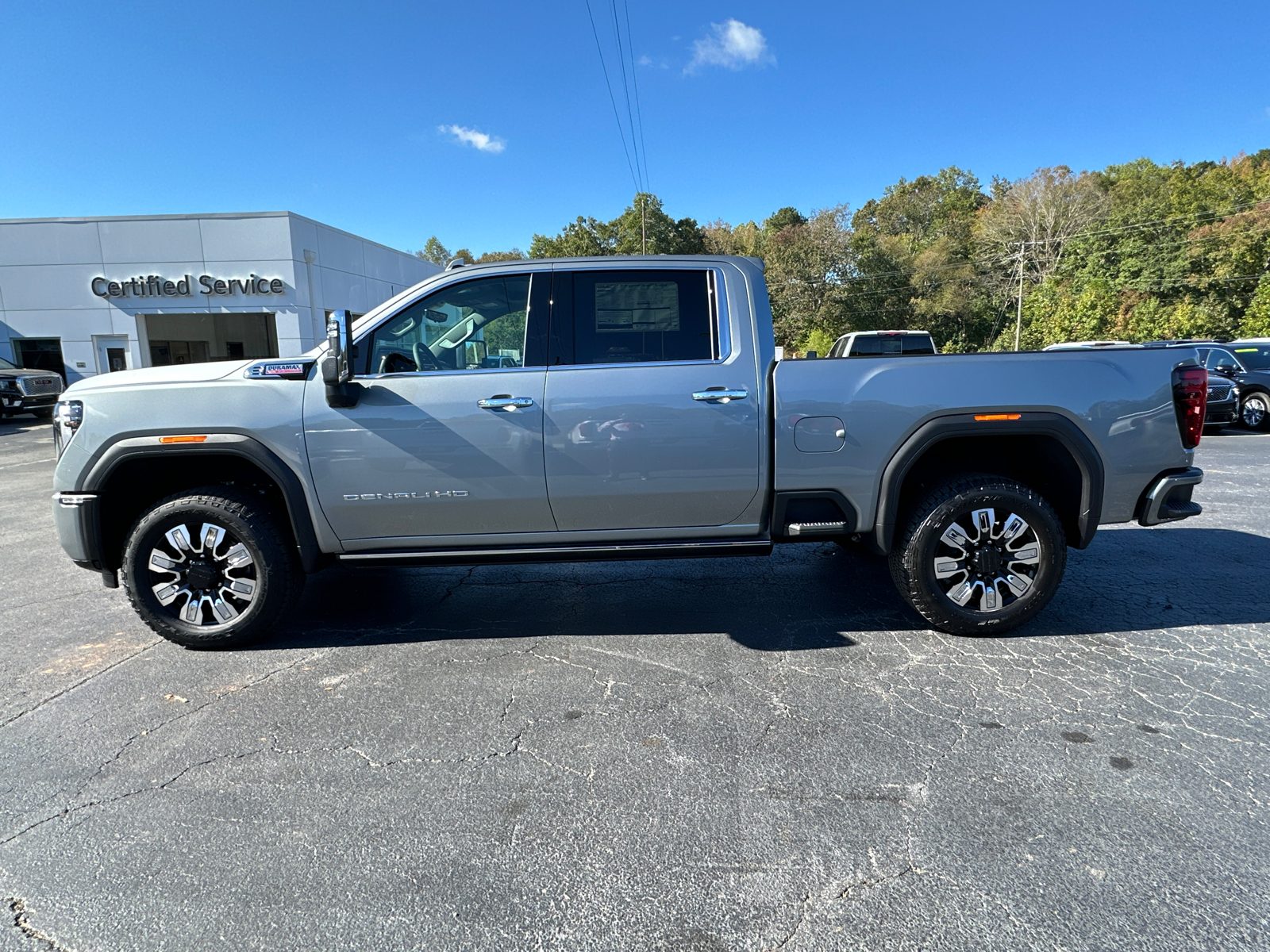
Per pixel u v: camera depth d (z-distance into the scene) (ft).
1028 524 12.04
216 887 6.79
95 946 6.12
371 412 11.60
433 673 11.43
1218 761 8.55
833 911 6.33
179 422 11.62
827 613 13.76
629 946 6.01
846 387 11.85
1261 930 6.01
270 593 12.08
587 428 11.70
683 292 12.23
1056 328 143.02
